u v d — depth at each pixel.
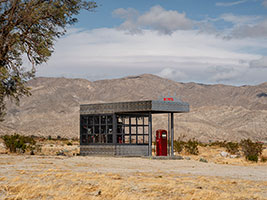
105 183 14.67
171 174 19.38
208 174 20.45
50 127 174.88
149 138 31.66
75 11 16.34
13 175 16.78
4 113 20.73
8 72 15.30
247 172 22.91
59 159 26.42
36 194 12.43
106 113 31.62
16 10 15.56
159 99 30.42
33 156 28.62
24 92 16.16
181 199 12.59
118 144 30.84
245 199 12.99
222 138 149.50
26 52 15.88
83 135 33.38
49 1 16.02
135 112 32.44
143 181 15.98
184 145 48.03
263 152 50.44
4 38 15.28
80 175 16.97
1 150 37.28
